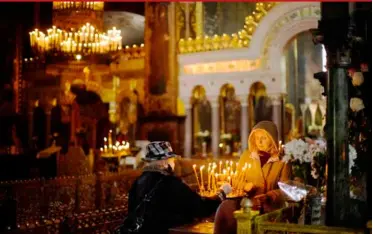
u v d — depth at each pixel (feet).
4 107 82.89
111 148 48.78
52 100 78.48
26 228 30.94
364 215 17.42
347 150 17.69
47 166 52.13
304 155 22.44
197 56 61.87
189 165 46.57
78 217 34.27
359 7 19.30
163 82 64.49
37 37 57.67
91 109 76.84
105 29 77.20
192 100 63.10
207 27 62.69
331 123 17.88
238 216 16.39
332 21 17.56
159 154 20.30
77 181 34.91
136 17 77.87
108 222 36.24
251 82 58.39
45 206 32.78
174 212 19.79
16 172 50.52
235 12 61.16
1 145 81.87
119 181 37.91
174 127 63.36
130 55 70.13
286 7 55.98
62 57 56.24
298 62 61.36
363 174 17.79
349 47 17.72
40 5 84.12
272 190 21.30
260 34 57.62
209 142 62.44
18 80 82.94
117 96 71.10
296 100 61.21
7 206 30.27
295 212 20.07
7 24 83.82
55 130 79.71
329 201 17.70
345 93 17.78
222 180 23.49
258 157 22.68
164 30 64.69
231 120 61.41
